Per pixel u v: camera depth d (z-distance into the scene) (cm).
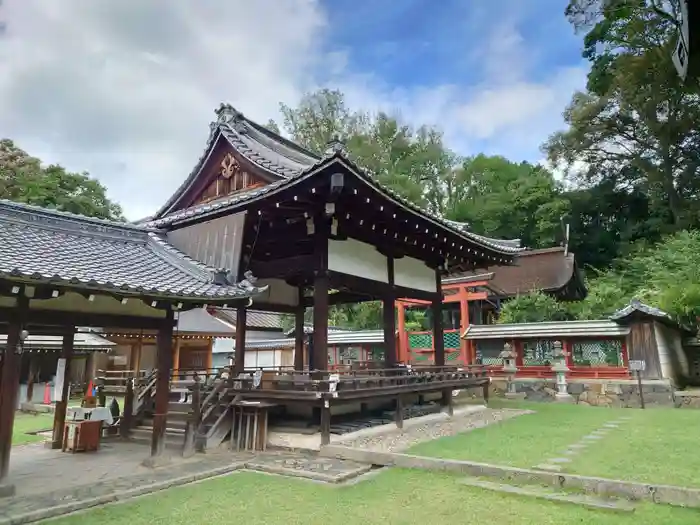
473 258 1481
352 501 571
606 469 674
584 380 1647
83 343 2069
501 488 604
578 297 2816
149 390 1113
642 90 2938
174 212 1341
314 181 860
